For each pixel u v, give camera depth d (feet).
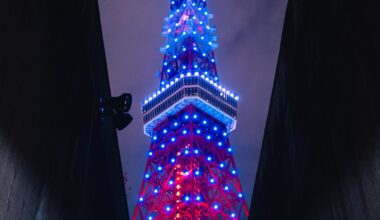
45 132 31.83
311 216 38.75
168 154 367.66
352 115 27.61
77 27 40.75
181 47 467.11
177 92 413.59
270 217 58.23
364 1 25.08
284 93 48.42
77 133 42.88
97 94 52.21
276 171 53.83
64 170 38.19
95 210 53.36
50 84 32.89
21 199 27.63
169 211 334.85
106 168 59.06
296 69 42.65
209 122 405.59
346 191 29.43
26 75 27.02
